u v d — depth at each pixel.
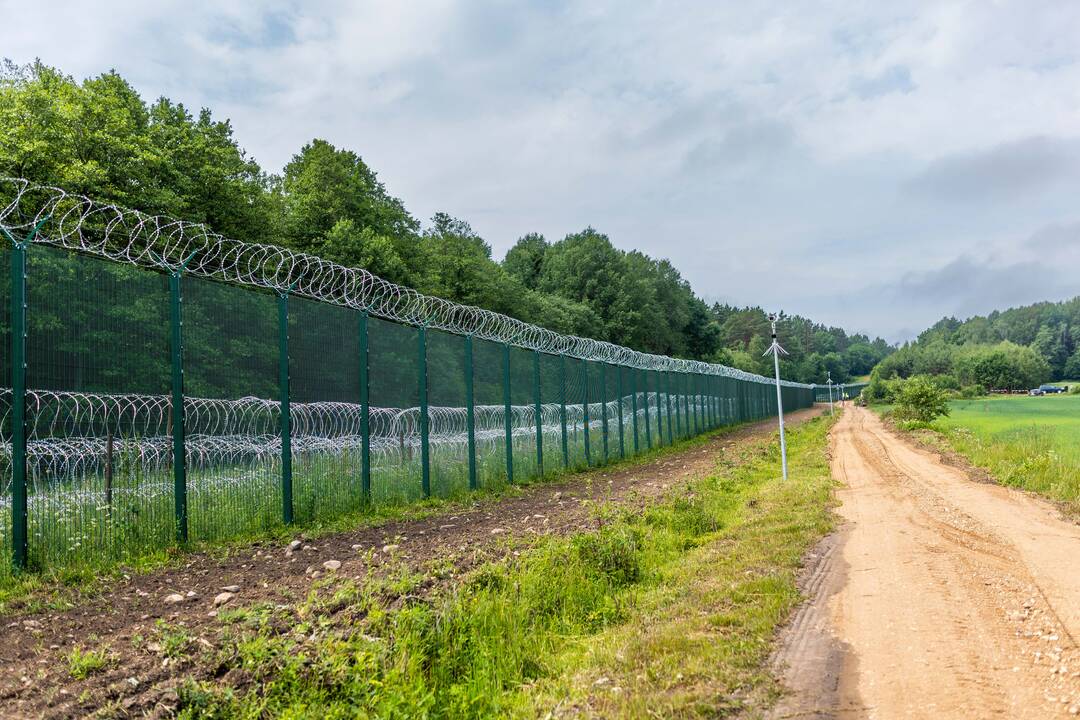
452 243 44.69
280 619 5.63
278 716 4.23
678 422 30.73
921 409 35.88
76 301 7.38
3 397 6.72
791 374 132.00
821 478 15.77
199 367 8.72
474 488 14.46
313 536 9.26
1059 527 9.88
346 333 11.30
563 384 19.44
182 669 4.69
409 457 12.60
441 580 6.89
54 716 4.02
